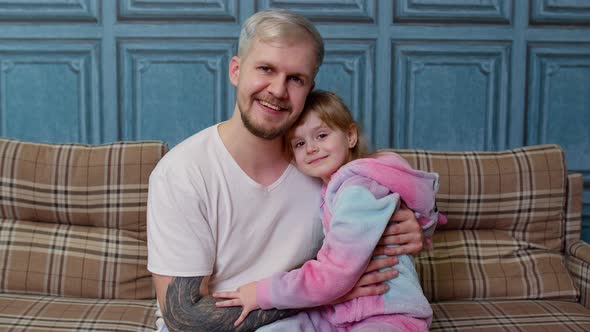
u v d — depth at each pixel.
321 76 2.42
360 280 1.30
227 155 1.34
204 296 1.30
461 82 2.46
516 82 2.47
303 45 1.26
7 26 2.33
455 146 2.49
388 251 1.33
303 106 1.31
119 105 2.39
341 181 1.34
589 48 2.47
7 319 1.64
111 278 1.83
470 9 2.42
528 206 1.94
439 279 1.87
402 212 1.34
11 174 1.85
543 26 2.45
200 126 2.43
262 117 1.27
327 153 1.36
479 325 1.68
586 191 2.54
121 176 1.86
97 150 1.90
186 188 1.29
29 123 2.39
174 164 1.32
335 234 1.26
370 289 1.30
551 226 1.96
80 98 2.39
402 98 2.45
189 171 1.30
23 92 2.38
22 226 1.86
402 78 2.44
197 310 1.26
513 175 1.95
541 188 1.95
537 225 1.95
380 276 1.31
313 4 2.38
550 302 1.86
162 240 1.29
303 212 1.42
